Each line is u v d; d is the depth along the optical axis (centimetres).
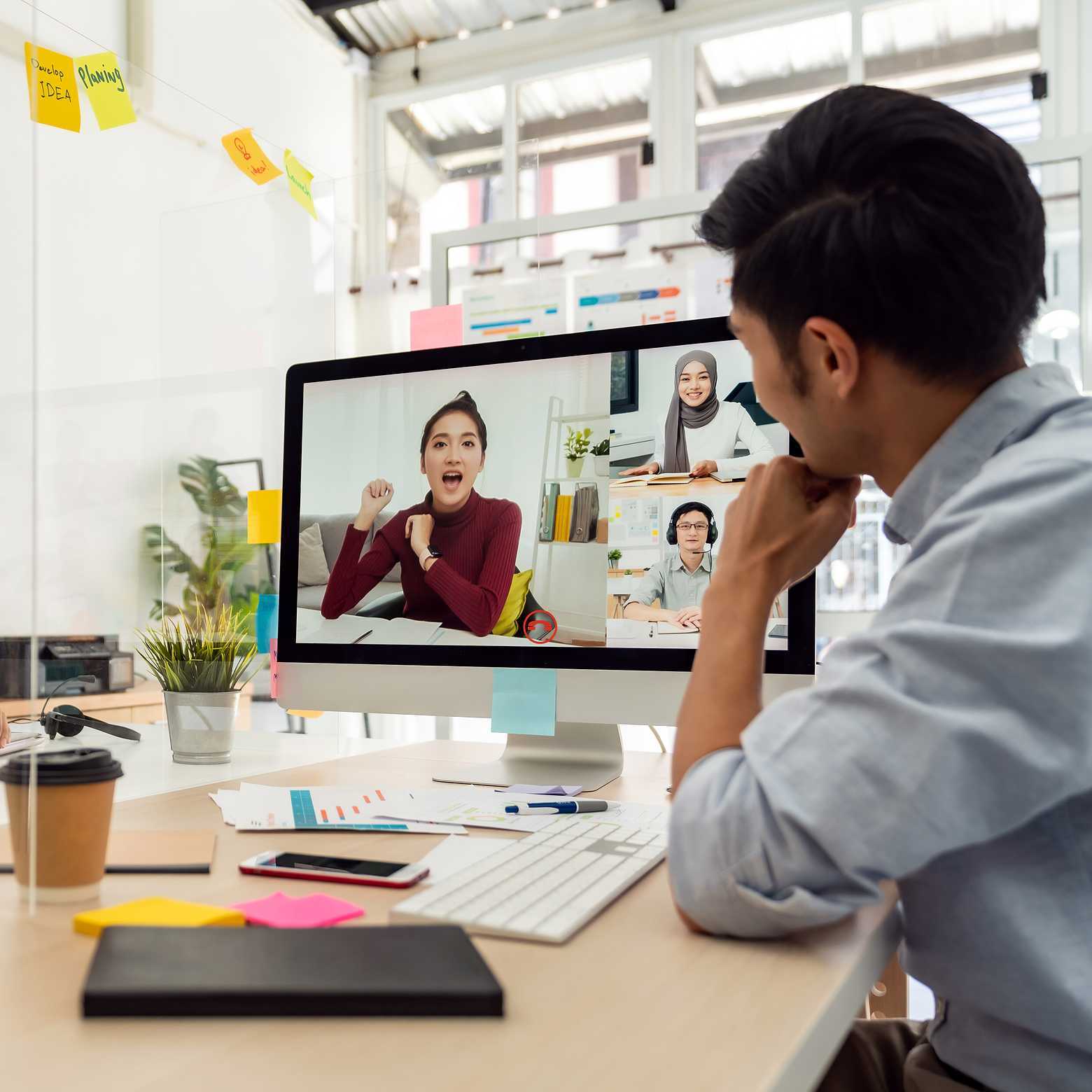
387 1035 40
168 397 165
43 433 256
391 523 119
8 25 126
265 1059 37
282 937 48
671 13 401
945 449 58
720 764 56
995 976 54
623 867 67
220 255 165
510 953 51
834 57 384
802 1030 41
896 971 106
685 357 109
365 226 250
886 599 55
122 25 319
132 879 65
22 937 52
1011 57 362
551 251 412
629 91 411
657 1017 42
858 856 48
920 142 53
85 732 127
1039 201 56
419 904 57
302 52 404
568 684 110
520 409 115
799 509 69
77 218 265
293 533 123
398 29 431
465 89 432
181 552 164
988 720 47
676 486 109
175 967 43
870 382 58
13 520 95
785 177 57
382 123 443
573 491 112
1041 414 57
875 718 49
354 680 119
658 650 107
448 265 247
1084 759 47
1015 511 50
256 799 92
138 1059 37
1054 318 215
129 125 157
